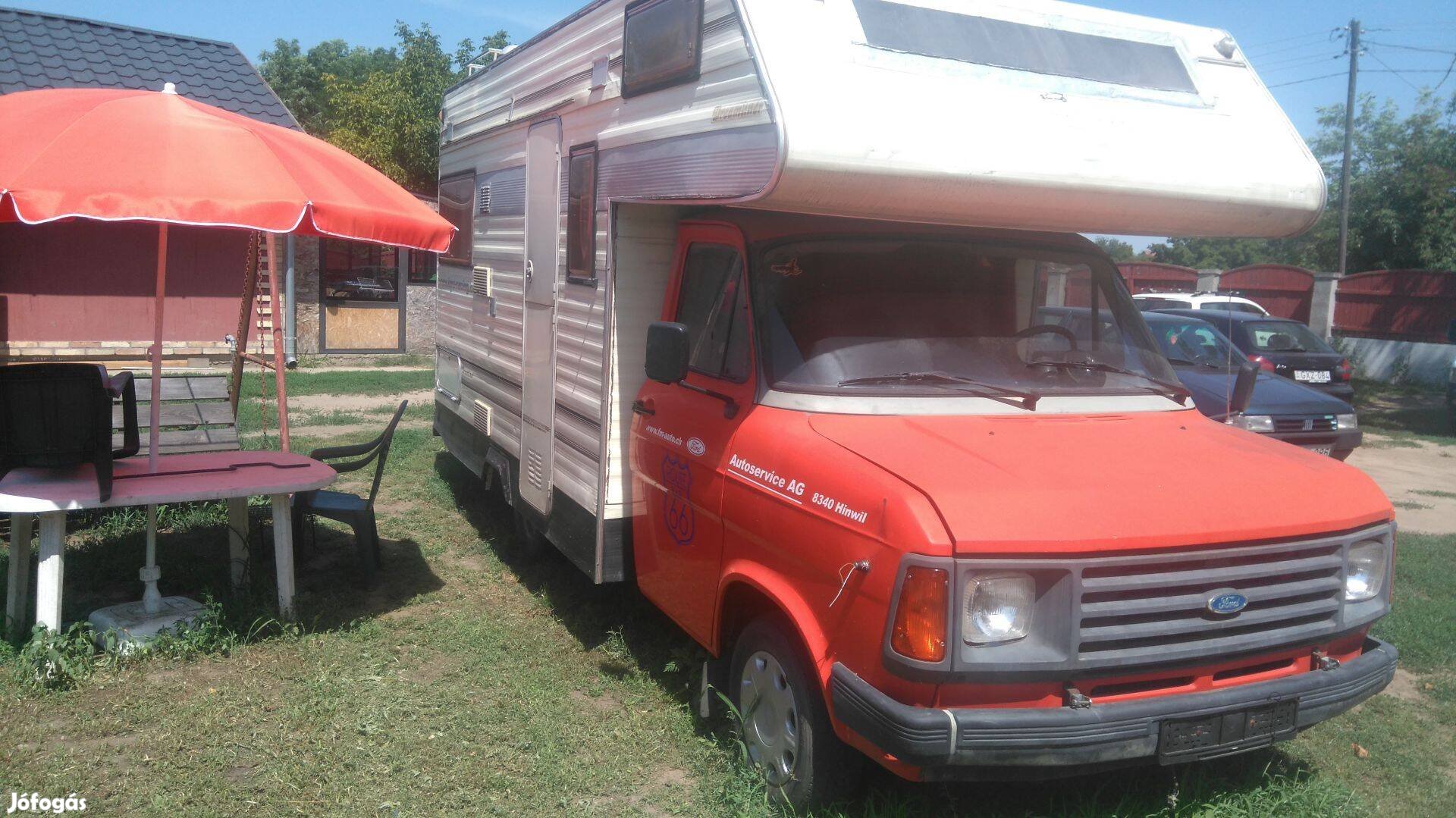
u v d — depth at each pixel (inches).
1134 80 165.6
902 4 154.9
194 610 203.3
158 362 197.8
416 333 681.0
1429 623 227.6
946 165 138.3
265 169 173.3
